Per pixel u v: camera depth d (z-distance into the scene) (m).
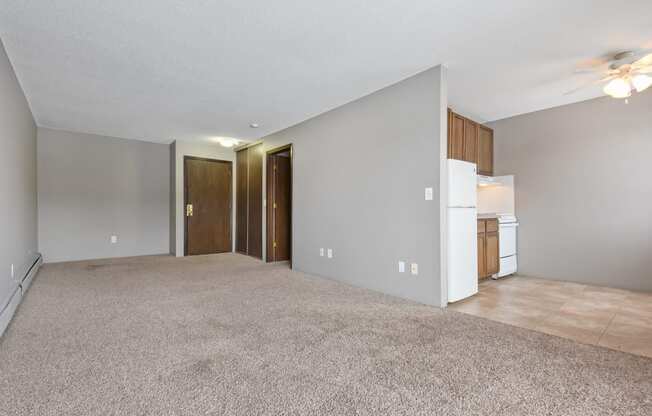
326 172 4.25
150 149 6.20
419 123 3.09
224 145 6.23
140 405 1.45
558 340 2.22
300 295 3.36
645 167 3.58
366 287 3.65
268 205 5.57
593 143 3.93
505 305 3.06
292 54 2.73
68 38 2.45
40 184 5.13
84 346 2.07
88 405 1.45
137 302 3.07
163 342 2.15
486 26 2.32
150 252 6.20
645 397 1.54
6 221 2.75
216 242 6.46
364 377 1.72
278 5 2.07
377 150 3.52
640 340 2.23
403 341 2.19
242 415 1.39
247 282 3.96
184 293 3.42
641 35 2.43
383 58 2.81
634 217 3.65
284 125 4.95
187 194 6.13
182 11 2.12
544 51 2.69
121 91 3.55
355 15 2.18
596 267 3.91
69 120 4.72
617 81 2.73
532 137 4.43
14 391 1.56
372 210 3.57
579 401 1.51
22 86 3.39
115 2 2.02
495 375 1.74
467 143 4.03
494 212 4.80
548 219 4.30
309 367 1.82
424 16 2.19
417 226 3.11
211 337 2.24
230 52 2.69
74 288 3.60
